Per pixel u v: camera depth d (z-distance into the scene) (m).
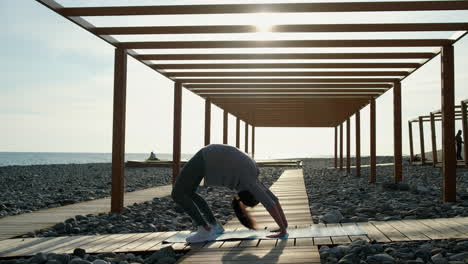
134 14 5.49
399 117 10.02
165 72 9.00
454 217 5.41
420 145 20.77
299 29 6.05
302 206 7.12
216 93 11.30
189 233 4.99
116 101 7.05
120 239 4.77
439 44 6.85
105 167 30.19
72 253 4.19
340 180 14.14
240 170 4.32
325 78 9.80
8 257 4.16
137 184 14.46
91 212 7.30
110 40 6.72
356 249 3.76
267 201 4.29
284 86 10.28
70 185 15.30
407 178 14.47
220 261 3.54
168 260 3.83
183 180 4.40
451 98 7.06
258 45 6.69
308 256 3.60
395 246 3.97
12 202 9.73
